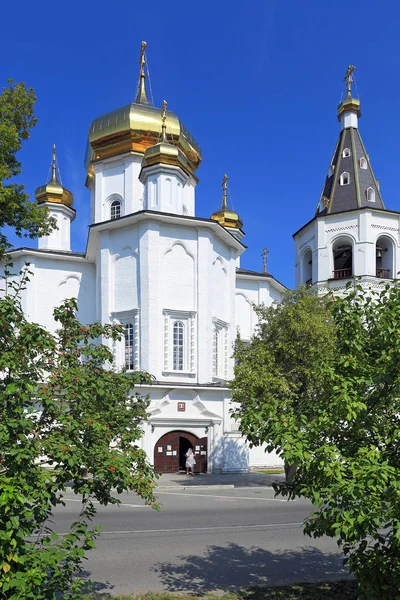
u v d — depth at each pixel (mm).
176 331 28953
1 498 4789
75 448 5688
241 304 37844
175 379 28141
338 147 38188
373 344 6859
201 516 15172
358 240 34375
